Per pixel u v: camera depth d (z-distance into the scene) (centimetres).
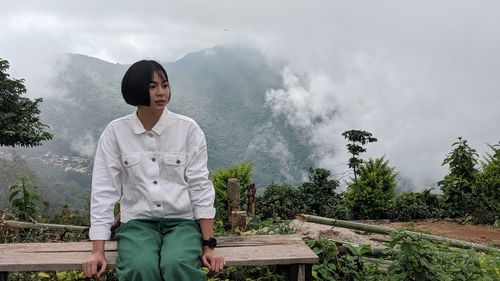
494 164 1188
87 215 727
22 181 659
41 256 295
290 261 292
